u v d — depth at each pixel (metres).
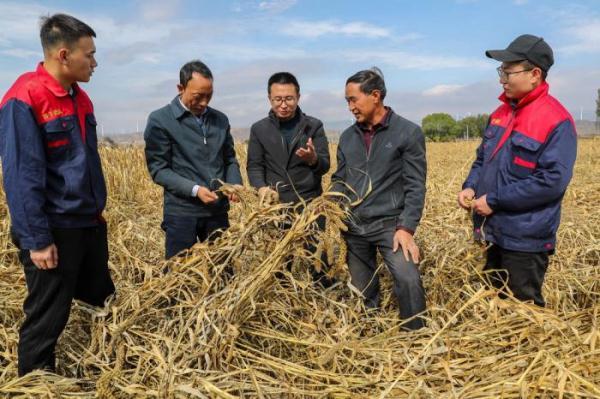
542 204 2.82
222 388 2.25
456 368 2.40
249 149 3.96
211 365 2.46
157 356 2.49
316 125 3.90
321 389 2.36
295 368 2.45
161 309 2.83
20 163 2.30
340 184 3.39
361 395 2.23
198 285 2.96
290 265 3.45
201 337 2.54
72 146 2.52
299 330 2.90
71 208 2.54
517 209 2.85
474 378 2.34
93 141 2.72
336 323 3.00
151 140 3.43
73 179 2.52
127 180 8.19
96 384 2.38
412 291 3.04
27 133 2.31
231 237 3.08
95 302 2.98
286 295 3.06
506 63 2.84
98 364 2.65
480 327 2.72
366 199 3.22
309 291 3.26
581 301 3.76
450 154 21.20
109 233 5.32
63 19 2.38
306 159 3.56
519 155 2.85
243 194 3.34
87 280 2.89
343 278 3.50
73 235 2.58
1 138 2.33
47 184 2.50
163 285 2.99
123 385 2.42
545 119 2.76
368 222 3.23
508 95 2.92
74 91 2.61
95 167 2.72
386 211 3.19
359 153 3.27
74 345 2.91
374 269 3.47
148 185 8.82
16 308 3.23
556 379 2.17
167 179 3.39
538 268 2.93
